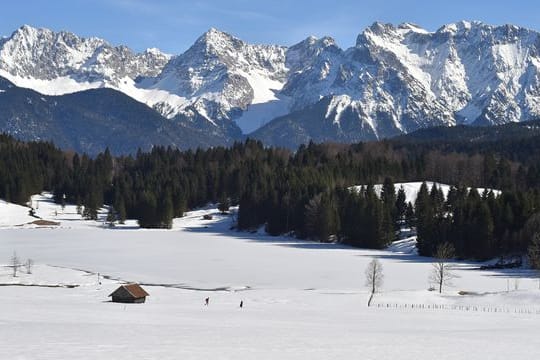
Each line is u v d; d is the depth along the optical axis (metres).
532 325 76.44
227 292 109.06
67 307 88.94
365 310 90.62
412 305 95.38
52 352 48.97
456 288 112.38
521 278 126.88
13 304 91.56
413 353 52.66
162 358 47.69
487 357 51.69
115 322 71.69
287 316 82.69
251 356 49.59
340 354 51.44
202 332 63.25
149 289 111.62
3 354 47.88
